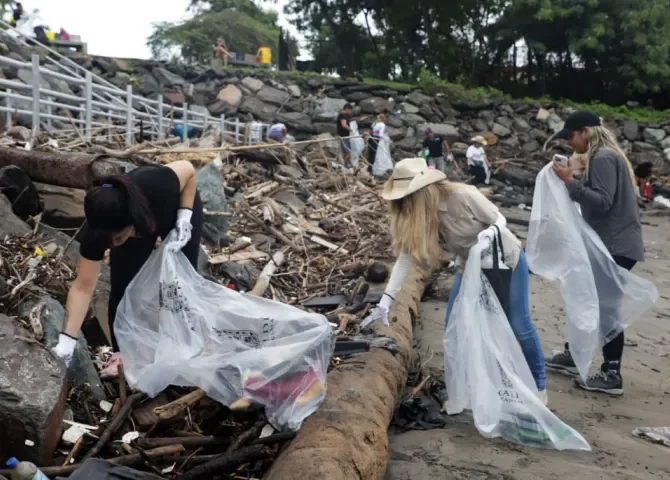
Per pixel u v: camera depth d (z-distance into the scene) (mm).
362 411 3082
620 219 4262
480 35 27078
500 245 3553
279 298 5668
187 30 35062
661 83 25797
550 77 27656
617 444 3578
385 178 15195
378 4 26594
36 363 2801
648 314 6605
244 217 7496
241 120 19516
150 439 2949
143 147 7809
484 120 21328
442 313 6121
